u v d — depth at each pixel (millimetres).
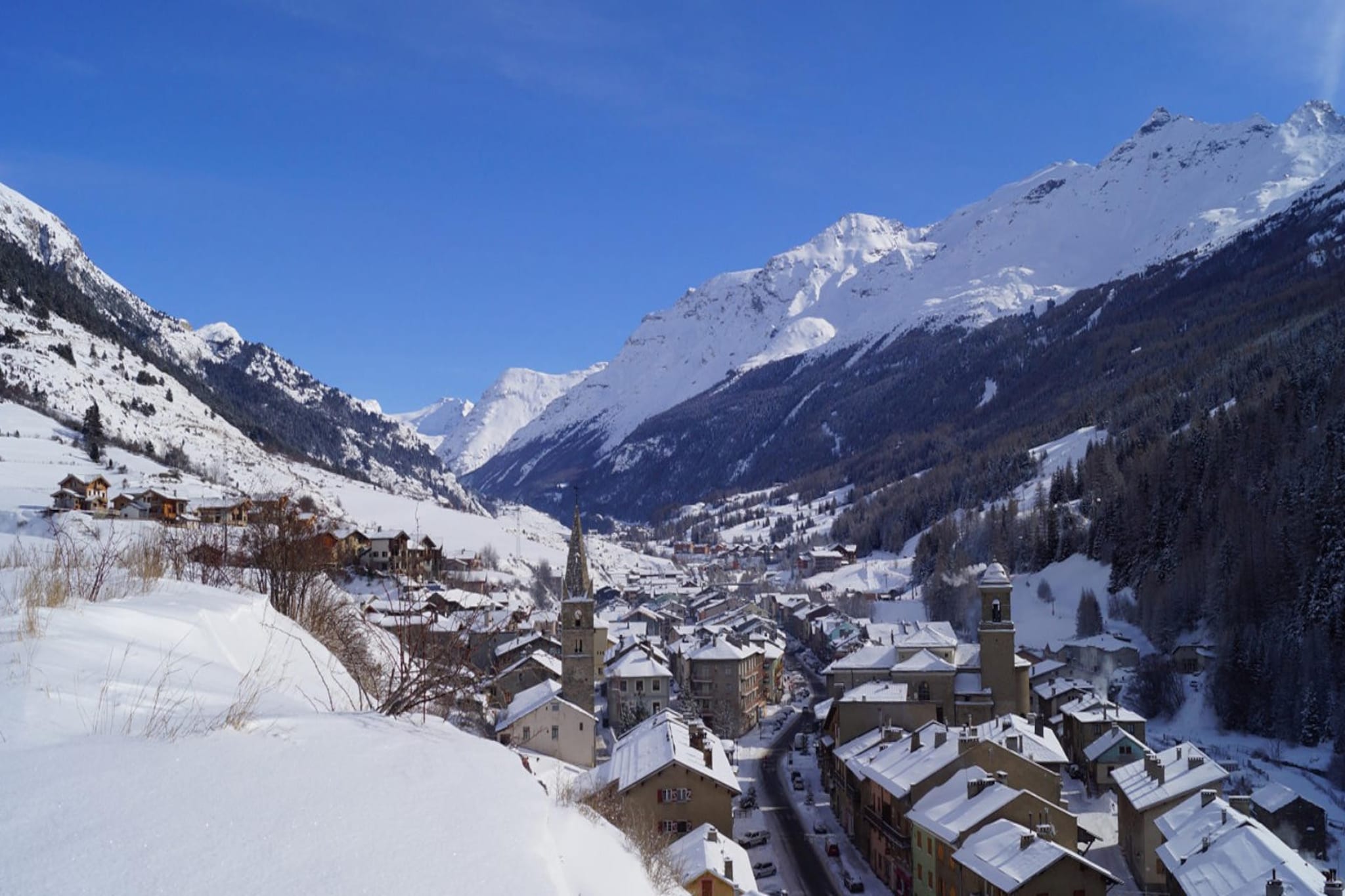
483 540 193875
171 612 12375
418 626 19266
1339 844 59625
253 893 5562
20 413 164375
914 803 52312
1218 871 38531
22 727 7109
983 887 41125
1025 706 85125
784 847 61344
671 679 105375
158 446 185375
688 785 46312
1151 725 96625
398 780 8031
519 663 77125
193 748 7434
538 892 6688
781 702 117688
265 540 24719
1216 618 106375
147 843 5801
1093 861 55844
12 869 5207
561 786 16922
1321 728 82250
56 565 13477
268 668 12656
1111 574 137625
